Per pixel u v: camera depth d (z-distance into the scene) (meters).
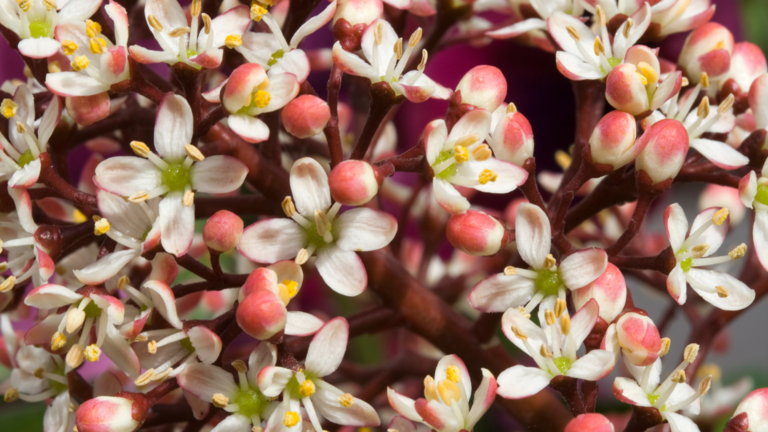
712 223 0.16
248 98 0.15
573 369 0.15
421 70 0.16
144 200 0.15
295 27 0.16
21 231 0.16
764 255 0.16
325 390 0.15
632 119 0.15
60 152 0.16
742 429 0.15
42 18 0.16
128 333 0.15
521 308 0.15
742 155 0.16
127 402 0.15
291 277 0.15
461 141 0.15
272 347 0.15
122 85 0.15
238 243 0.15
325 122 0.15
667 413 0.15
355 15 0.16
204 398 0.15
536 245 0.15
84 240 0.16
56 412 0.16
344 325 0.15
